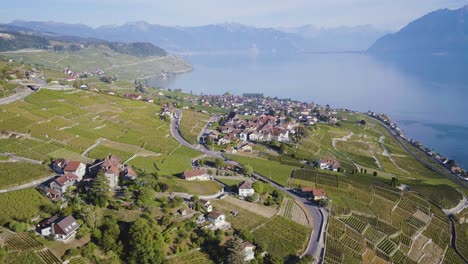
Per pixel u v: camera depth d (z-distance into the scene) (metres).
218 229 162.25
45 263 122.69
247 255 150.38
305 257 154.12
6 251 123.81
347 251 171.75
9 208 149.62
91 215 144.75
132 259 134.50
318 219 193.88
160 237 141.75
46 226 138.62
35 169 186.75
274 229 173.62
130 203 164.88
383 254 183.62
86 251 131.62
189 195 188.88
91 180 179.50
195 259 144.38
